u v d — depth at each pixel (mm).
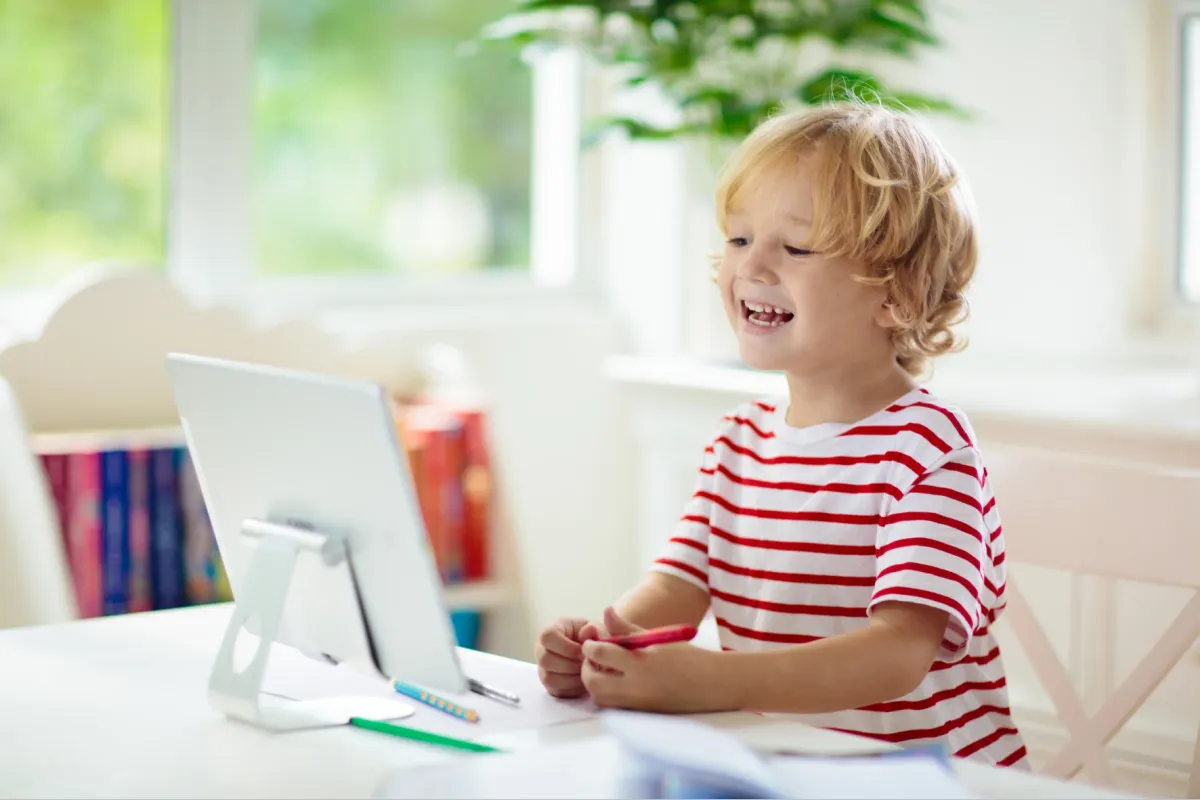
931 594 1068
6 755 899
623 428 2957
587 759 870
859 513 1179
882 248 1176
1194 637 1244
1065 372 2457
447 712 998
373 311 2689
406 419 2285
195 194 2459
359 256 2713
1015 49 2570
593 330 2902
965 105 2590
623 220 2939
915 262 1200
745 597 1254
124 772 868
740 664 1000
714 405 2312
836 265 1175
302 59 2609
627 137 2289
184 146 2445
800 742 919
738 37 2221
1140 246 2625
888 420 1191
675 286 2803
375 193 2721
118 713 992
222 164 2482
